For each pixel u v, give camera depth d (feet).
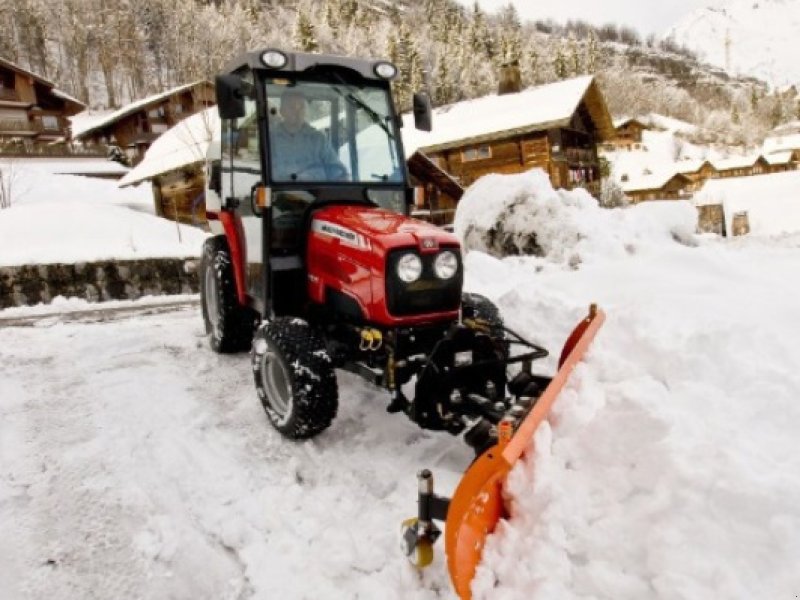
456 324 10.89
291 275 13.21
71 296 29.45
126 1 245.04
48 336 20.16
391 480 10.46
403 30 249.34
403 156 14.05
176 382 15.39
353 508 9.72
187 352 18.06
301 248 13.00
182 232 43.55
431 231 11.52
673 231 29.50
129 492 10.38
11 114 116.06
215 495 10.25
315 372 11.26
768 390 9.05
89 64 232.53
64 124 127.13
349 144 13.43
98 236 35.86
